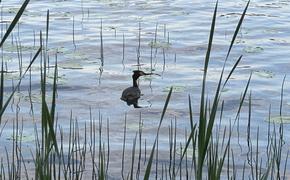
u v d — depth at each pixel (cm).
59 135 1391
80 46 2181
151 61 2025
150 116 1547
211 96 1686
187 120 1516
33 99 1642
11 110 1559
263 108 1588
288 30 2447
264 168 1219
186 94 1708
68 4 2966
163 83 1806
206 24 2550
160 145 1351
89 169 1187
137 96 1684
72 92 1719
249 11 2820
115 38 2302
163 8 2873
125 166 1229
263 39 2303
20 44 2158
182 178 1160
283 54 2098
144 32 2403
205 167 1188
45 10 2803
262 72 1897
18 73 1847
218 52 2127
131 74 1897
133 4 2973
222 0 3102
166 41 2266
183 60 2036
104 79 1842
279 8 2897
